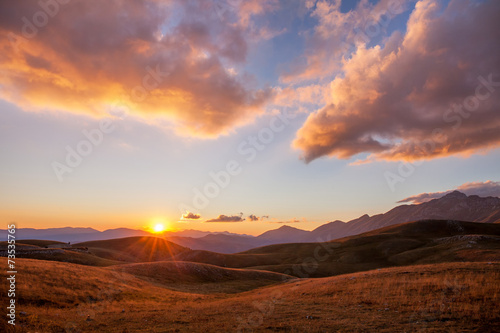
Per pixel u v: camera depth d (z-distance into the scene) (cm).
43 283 2777
